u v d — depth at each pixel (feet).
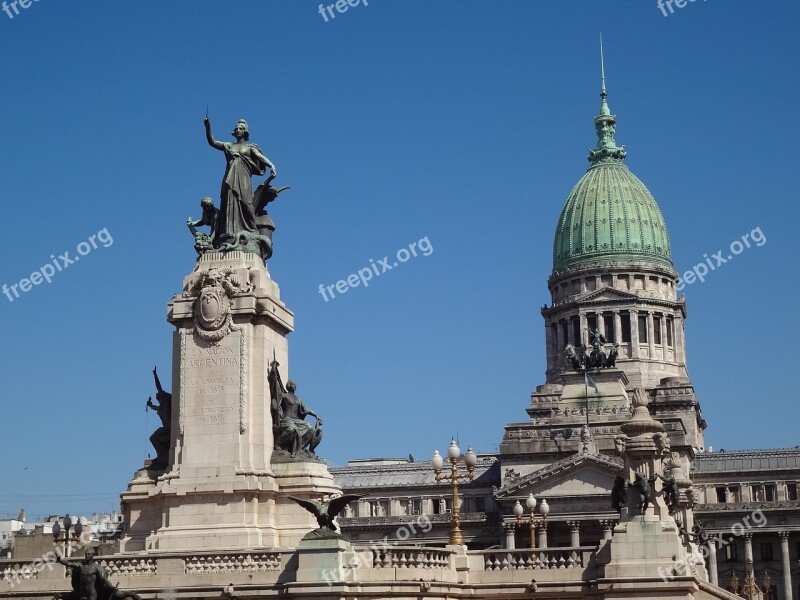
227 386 244.63
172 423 248.73
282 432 245.65
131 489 246.06
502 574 223.71
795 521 651.66
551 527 628.69
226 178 259.60
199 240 256.93
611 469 623.36
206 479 239.09
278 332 255.50
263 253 261.85
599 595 217.56
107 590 196.24
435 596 214.28
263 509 238.68
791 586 652.07
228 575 212.84
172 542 234.79
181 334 248.93
